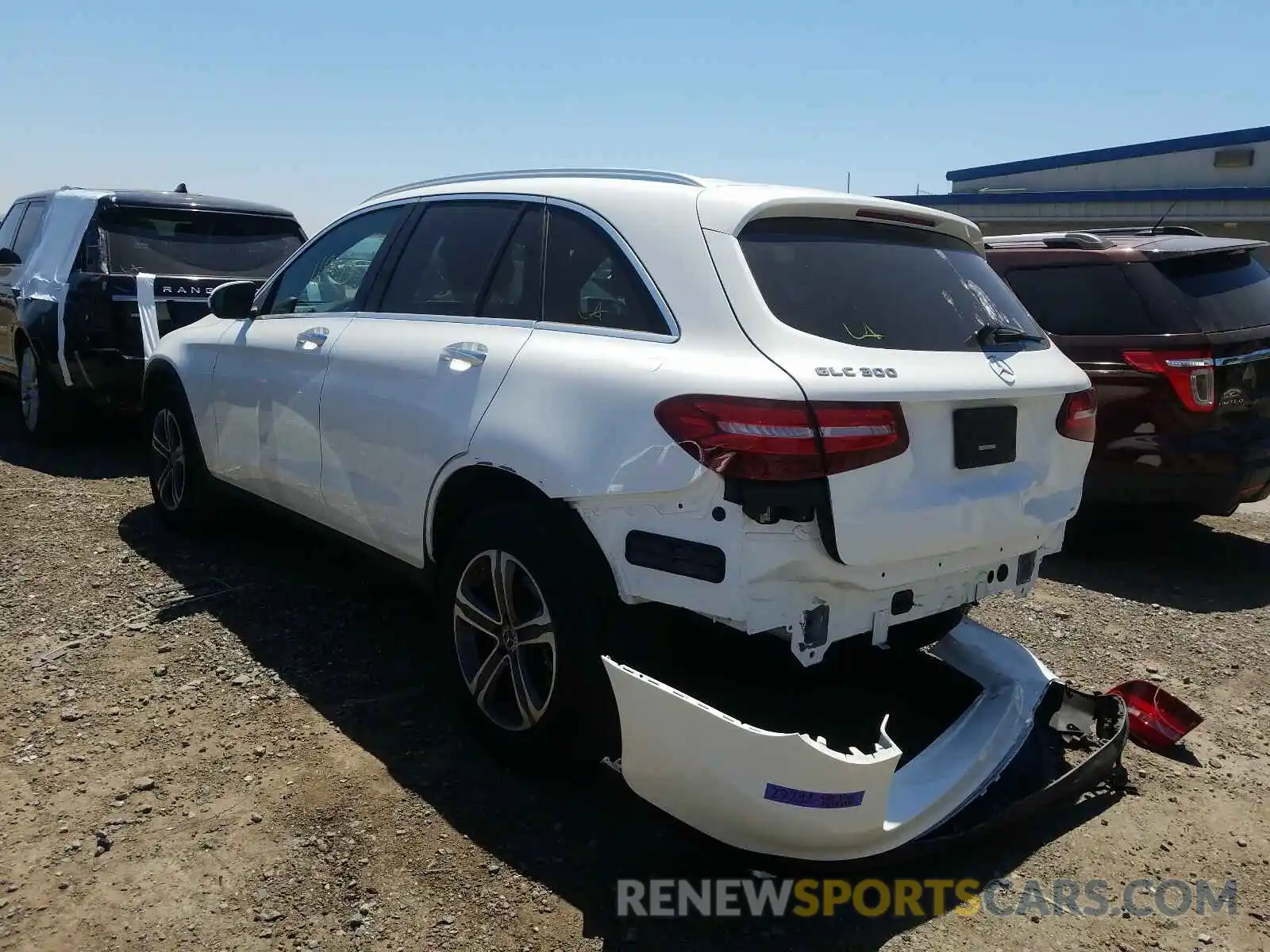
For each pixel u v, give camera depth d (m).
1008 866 3.03
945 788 2.94
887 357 2.88
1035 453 3.25
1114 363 5.54
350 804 3.13
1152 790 3.46
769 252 2.99
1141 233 6.50
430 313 3.76
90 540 5.47
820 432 2.61
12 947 2.53
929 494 2.87
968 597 3.19
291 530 5.74
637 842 3.00
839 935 2.69
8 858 2.85
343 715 3.68
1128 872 3.01
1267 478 5.61
